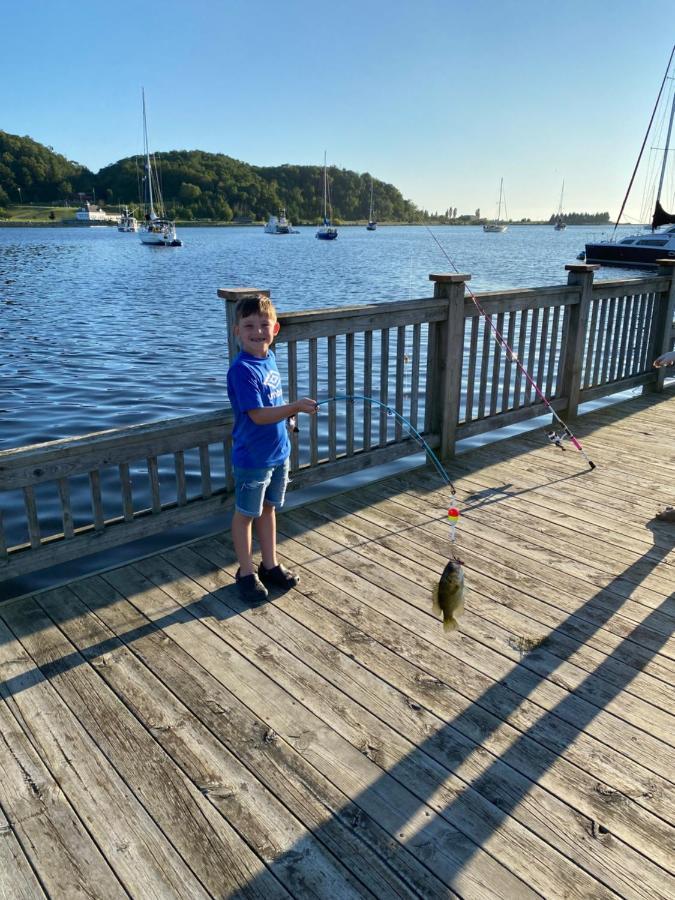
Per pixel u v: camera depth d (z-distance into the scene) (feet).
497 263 152.66
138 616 9.64
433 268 134.62
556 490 14.07
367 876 5.79
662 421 18.90
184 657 8.72
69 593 10.25
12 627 9.38
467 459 15.98
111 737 7.38
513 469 15.30
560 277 104.01
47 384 35.06
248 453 9.25
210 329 56.08
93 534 10.75
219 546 11.78
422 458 20.86
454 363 15.35
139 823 6.32
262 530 10.14
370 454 14.51
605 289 18.84
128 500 11.05
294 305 71.46
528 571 10.82
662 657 8.71
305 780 6.79
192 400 31.81
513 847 6.04
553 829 6.22
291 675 8.36
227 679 8.30
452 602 7.56
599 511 13.05
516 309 16.56
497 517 12.79
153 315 65.46
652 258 99.45
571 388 18.78
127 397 32.30
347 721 7.59
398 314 14.03
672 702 7.89
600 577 10.64
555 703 7.88
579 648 8.89
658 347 21.80
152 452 11.10
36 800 6.59
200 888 5.70
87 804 6.53
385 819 6.34
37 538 10.22
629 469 15.25
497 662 8.61
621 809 6.44
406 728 7.48
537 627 9.35
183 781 6.79
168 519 11.60
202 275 118.01
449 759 7.04
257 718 7.64
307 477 13.53
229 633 9.23
